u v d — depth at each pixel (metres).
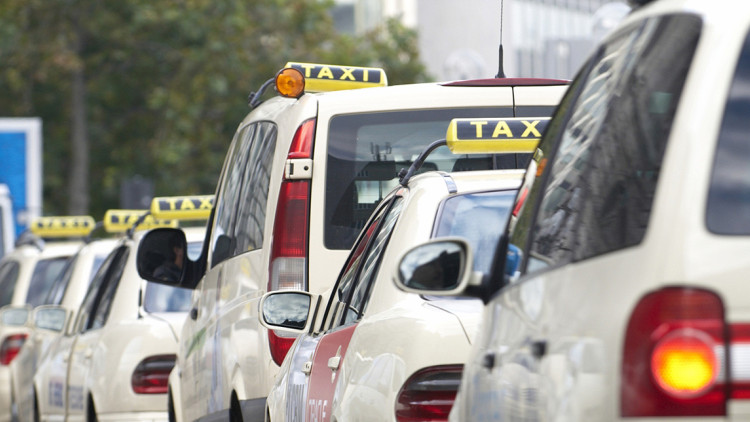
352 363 12.22
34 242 41.12
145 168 103.12
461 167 17.70
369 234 14.24
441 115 17.78
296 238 17.28
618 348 6.54
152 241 21.73
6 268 41.69
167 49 101.00
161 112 100.88
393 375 10.91
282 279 17.23
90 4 99.81
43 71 97.25
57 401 29.50
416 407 10.67
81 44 101.50
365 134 17.62
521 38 115.44
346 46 99.12
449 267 9.05
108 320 24.44
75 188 102.25
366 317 12.22
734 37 6.73
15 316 33.44
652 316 6.43
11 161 76.69
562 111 8.91
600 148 7.61
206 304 20.59
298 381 14.55
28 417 34.50
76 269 31.86
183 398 21.70
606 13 29.42
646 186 6.77
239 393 17.59
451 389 10.64
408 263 9.05
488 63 108.25
